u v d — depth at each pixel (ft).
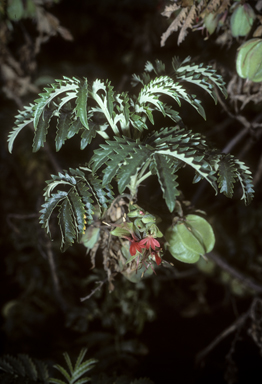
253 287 2.34
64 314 2.83
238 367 2.73
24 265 2.80
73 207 1.35
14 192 3.03
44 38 2.33
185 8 1.64
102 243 1.56
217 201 2.40
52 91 1.34
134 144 1.30
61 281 2.69
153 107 1.54
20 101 2.47
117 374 2.32
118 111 1.43
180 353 2.79
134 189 1.45
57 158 2.69
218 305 3.13
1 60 2.34
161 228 1.52
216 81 1.50
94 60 3.71
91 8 3.64
